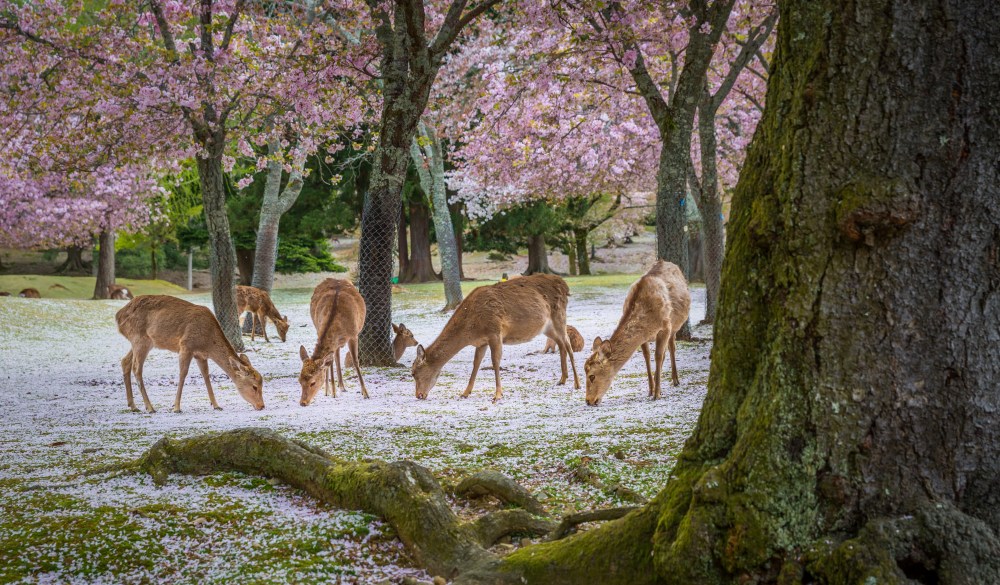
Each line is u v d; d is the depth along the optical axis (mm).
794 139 2473
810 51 2463
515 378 11500
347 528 3348
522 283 9703
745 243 2639
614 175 25391
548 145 21656
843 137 2385
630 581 2512
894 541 2191
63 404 10141
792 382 2389
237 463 4477
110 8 13781
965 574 2135
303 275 57625
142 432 7039
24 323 21844
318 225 33031
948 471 2322
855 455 2328
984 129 2301
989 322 2328
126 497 4012
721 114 25094
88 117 14883
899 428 2322
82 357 17266
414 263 40844
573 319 21953
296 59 14102
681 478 2631
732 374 2611
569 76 16844
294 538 3281
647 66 20141
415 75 12680
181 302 9484
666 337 8320
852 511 2314
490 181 24766
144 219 36000
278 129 17062
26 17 13961
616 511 3012
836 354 2354
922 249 2320
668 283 8547
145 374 14109
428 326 22391
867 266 2344
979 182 2303
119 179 30500
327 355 9633
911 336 2328
